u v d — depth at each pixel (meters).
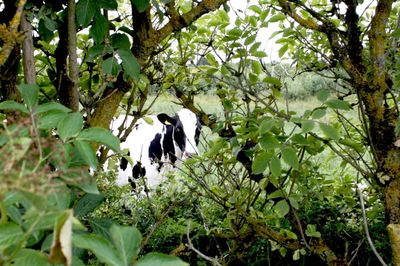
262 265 2.90
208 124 2.46
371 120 1.88
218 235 2.54
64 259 0.64
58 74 1.94
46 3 1.65
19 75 2.06
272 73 2.56
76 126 1.07
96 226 1.28
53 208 0.69
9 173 0.67
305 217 2.89
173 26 1.87
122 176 4.54
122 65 1.68
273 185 2.34
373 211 2.61
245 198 2.49
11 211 0.84
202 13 1.86
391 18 2.38
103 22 1.61
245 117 2.18
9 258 0.73
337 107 1.66
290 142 1.90
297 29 2.24
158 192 3.54
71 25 1.63
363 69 1.90
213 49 2.30
